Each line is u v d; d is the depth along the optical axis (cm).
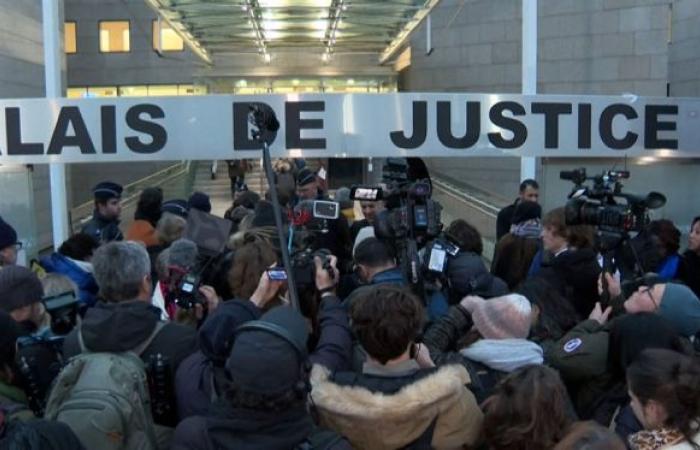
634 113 603
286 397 191
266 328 197
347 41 1962
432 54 1927
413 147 580
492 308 286
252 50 2136
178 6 1442
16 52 1723
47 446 182
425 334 313
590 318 346
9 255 427
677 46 1988
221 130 575
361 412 213
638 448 223
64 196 907
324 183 1051
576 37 1645
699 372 223
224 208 1822
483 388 273
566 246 436
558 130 595
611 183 388
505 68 1748
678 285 332
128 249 279
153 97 573
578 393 312
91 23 2638
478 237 451
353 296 260
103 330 245
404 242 379
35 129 577
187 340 258
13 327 242
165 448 247
